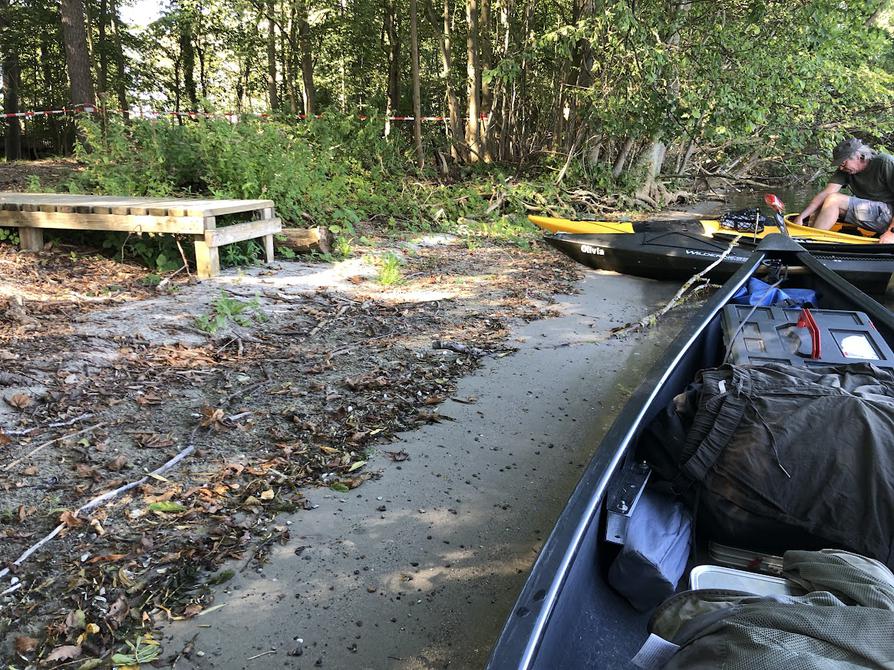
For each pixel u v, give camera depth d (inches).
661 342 230.5
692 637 59.2
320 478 137.5
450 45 703.1
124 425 150.9
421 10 802.2
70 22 576.7
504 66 530.9
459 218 452.8
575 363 208.4
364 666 93.2
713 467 88.7
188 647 94.7
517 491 136.5
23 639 93.4
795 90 494.0
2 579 103.8
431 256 354.6
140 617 99.3
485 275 319.6
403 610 103.7
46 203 265.1
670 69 481.7
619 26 462.9
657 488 95.3
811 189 829.8
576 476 142.9
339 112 578.9
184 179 374.9
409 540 119.8
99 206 258.7
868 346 120.2
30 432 143.3
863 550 79.9
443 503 131.2
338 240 337.1
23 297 219.6
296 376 185.6
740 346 124.6
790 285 218.1
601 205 568.4
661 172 717.3
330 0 821.2
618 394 185.8
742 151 735.7
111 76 987.9
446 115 753.6
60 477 130.0
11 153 925.2
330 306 248.8
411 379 188.2
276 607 103.0
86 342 189.2
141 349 191.5
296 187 362.9
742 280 182.1
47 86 1029.8
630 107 511.2
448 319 246.2
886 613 53.0
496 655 54.0
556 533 69.7
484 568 113.7
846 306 176.7
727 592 66.4
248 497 128.6
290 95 973.2
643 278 327.0
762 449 85.7
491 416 168.9
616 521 83.3
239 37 970.7
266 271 284.7
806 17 462.3
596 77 564.7
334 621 101.0
